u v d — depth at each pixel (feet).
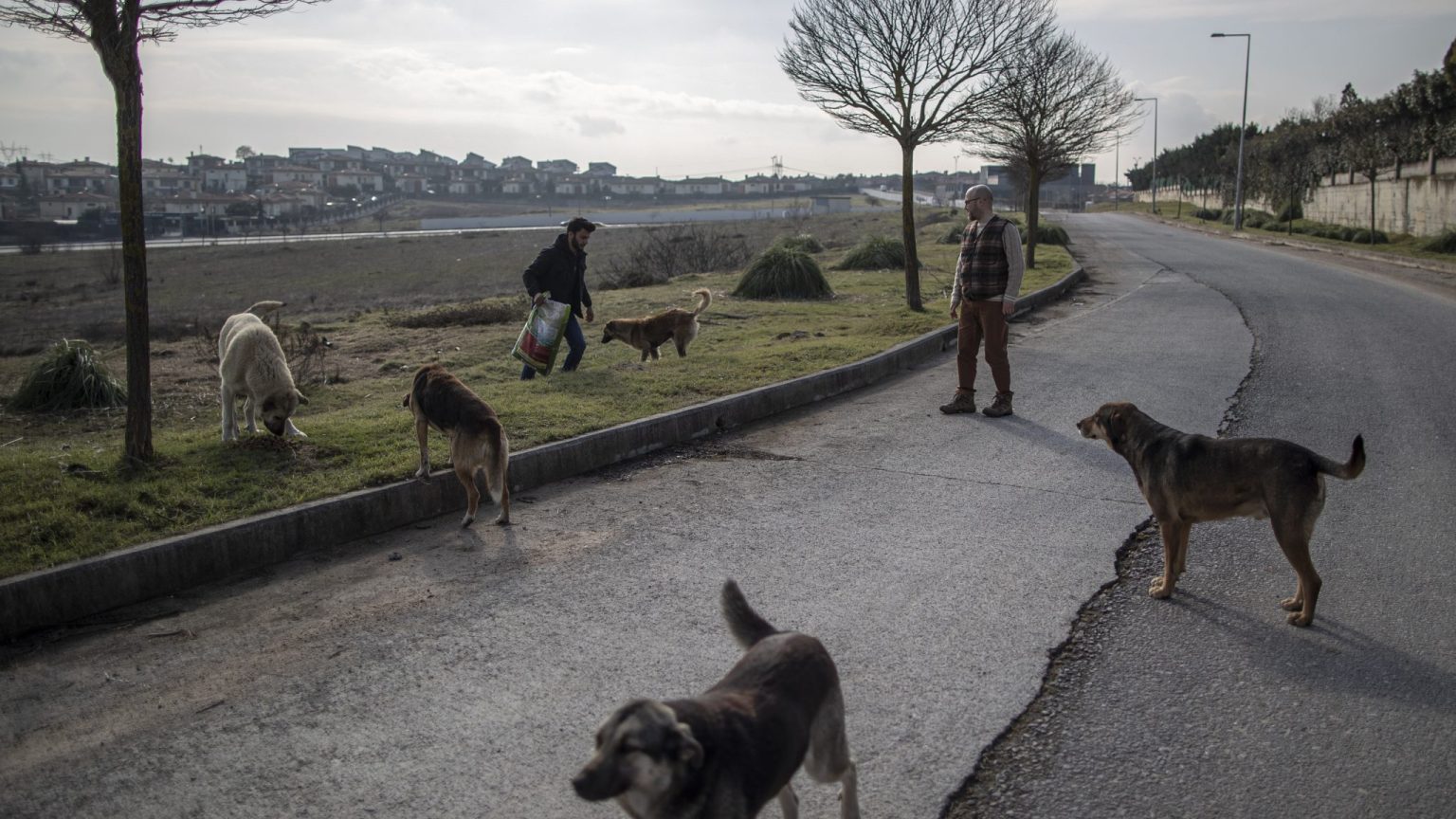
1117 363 39.81
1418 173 127.65
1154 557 19.58
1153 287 70.69
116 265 155.43
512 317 56.08
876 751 12.72
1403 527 20.93
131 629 16.33
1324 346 43.09
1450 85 117.50
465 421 21.08
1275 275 79.20
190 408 35.63
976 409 32.55
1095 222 215.10
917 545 20.08
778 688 9.61
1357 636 16.01
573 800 11.70
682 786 8.13
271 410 25.17
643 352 40.65
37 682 14.55
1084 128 81.05
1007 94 54.19
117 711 13.70
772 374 35.09
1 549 17.62
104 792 11.84
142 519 19.27
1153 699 14.06
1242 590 18.01
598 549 19.93
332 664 15.05
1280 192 185.68
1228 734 13.12
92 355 37.60
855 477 24.95
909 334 45.24
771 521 21.57
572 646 15.56
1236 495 16.61
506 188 632.79
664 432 28.25
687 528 21.16
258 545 19.10
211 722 13.39
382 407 31.42
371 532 21.09
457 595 17.61
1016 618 16.69
